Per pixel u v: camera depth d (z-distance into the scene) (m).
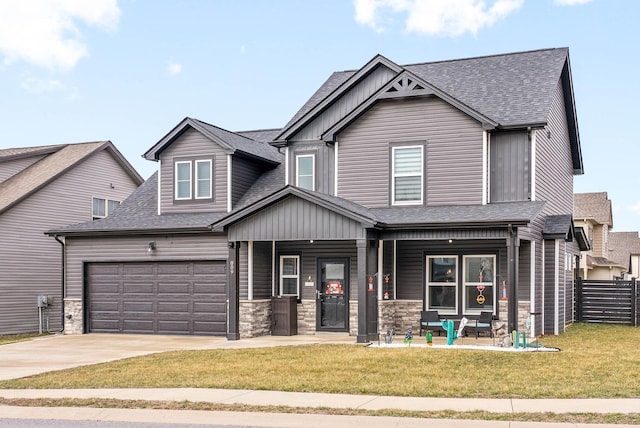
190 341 19.44
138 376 13.08
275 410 10.01
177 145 22.39
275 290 21.02
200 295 21.03
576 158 25.55
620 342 18.05
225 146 21.52
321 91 23.34
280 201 18.78
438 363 13.75
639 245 52.38
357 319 18.31
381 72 20.86
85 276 22.58
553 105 21.20
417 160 19.81
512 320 16.66
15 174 28.75
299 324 20.75
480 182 19.03
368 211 19.23
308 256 20.81
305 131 21.56
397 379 12.25
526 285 18.83
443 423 9.05
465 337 18.73
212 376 12.89
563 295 21.48
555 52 22.09
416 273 19.88
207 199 21.88
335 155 20.77
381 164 20.17
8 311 25.52
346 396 10.97
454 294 19.56
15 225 25.91
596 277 42.19
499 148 19.23
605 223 43.16
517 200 18.97
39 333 26.53
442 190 19.44
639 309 24.45
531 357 14.41
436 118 19.62
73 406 10.57
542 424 8.91
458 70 22.45
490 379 12.13
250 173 22.83
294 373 13.02
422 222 17.64
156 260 21.56
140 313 21.80
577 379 12.06
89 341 19.84
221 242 20.69
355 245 20.27
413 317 19.80
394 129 20.11
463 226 17.28
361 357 14.64
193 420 9.48
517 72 21.42
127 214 23.14
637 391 10.98
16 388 12.22
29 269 26.41
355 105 21.05
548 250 20.52
